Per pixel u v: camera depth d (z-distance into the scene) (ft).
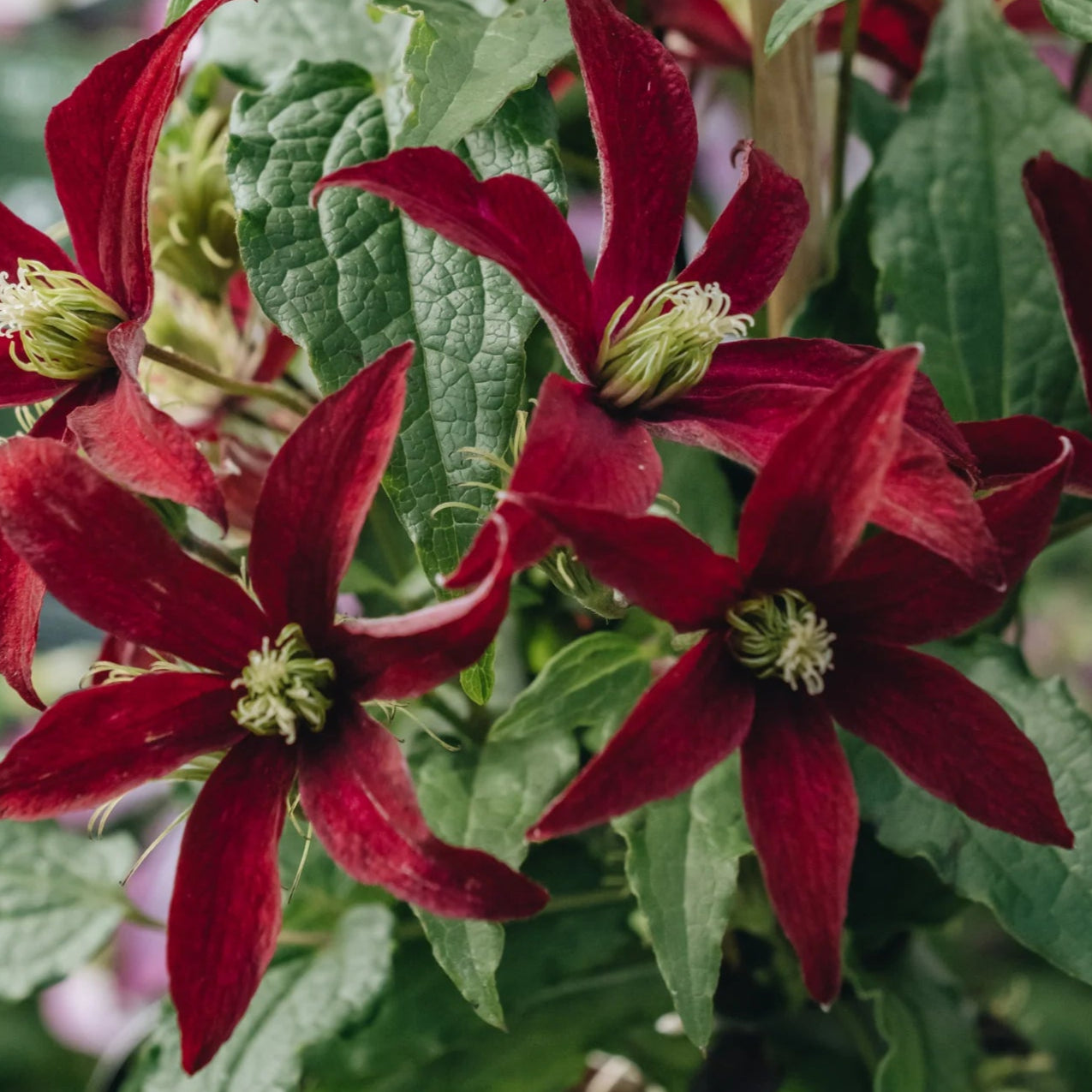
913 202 1.25
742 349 1.08
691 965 1.13
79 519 0.99
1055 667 3.32
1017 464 1.05
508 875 0.96
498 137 1.10
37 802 1.00
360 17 1.25
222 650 1.03
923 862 1.28
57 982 1.35
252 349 1.29
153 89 1.05
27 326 1.09
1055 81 1.26
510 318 1.05
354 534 0.99
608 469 0.98
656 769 0.98
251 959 1.00
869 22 1.37
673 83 1.06
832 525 0.98
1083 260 1.15
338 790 1.00
